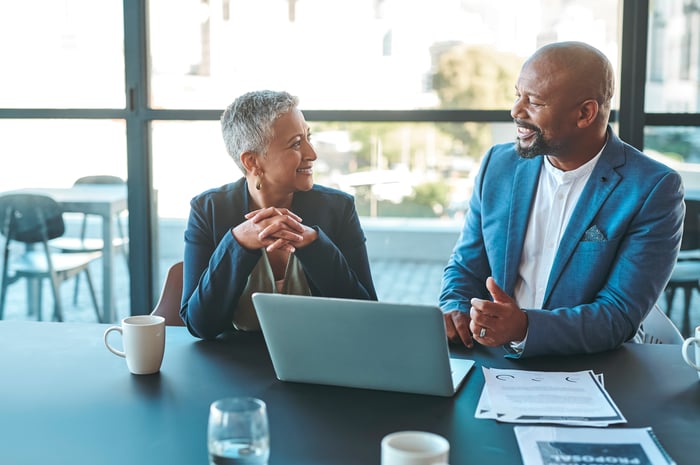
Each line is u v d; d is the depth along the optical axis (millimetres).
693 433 1303
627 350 1783
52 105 3451
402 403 1449
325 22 3293
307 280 2062
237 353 1779
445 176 3385
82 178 3504
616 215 2000
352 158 3400
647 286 1913
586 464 1180
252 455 1072
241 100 2035
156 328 1618
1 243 3617
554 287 2049
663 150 3188
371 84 3311
